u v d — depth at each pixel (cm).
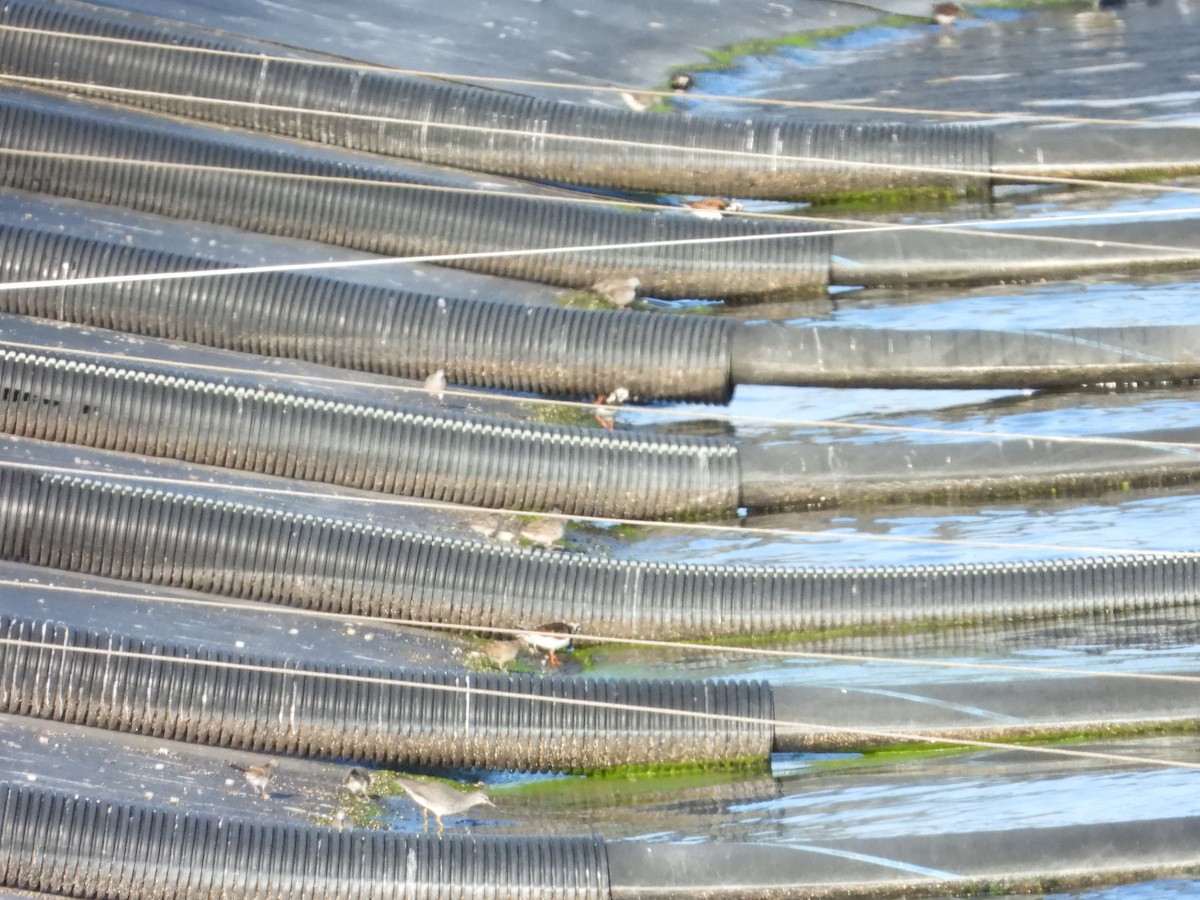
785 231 910
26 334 841
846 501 805
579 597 750
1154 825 653
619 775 703
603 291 894
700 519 804
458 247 903
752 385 854
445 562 753
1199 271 899
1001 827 660
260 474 800
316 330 845
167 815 646
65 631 700
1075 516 793
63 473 770
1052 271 895
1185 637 743
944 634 751
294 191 908
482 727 695
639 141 944
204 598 751
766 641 751
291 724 691
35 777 671
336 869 636
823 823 671
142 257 855
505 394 853
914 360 841
